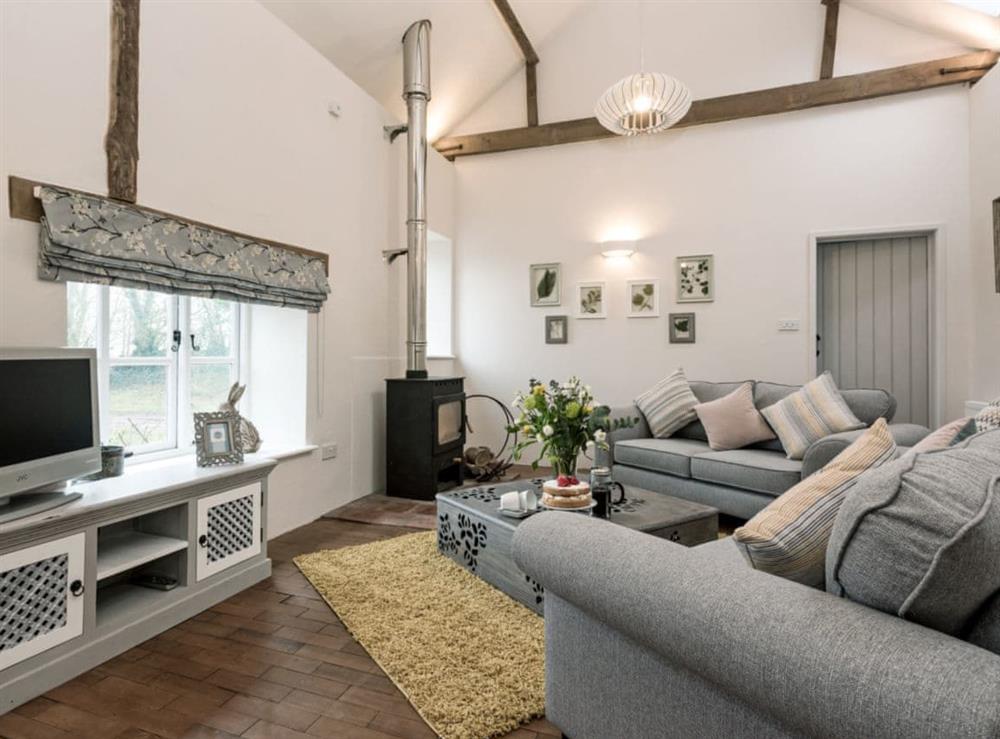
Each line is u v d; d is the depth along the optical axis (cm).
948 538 81
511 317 548
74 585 189
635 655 122
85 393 208
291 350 365
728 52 477
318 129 373
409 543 315
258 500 270
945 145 422
